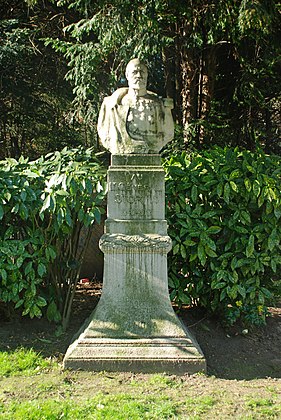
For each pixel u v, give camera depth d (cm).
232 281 474
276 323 522
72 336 463
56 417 317
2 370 392
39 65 1023
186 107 885
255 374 402
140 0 604
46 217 479
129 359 389
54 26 970
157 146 416
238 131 953
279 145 1102
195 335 472
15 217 484
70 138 1059
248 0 508
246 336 482
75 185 444
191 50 860
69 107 1036
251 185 469
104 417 318
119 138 413
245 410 335
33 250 473
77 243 496
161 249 403
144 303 406
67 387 366
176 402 343
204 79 897
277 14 614
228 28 722
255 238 486
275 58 798
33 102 1049
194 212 479
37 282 465
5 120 1050
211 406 339
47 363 405
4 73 997
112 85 768
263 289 491
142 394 355
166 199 482
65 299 494
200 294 505
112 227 407
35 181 468
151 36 670
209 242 467
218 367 412
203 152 534
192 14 680
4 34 915
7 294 462
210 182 474
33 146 1105
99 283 666
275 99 1007
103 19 657
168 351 392
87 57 716
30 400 345
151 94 424
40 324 492
